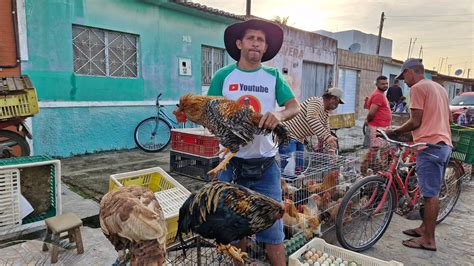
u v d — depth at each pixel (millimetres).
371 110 5277
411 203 3598
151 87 7504
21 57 5500
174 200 2893
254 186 2145
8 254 1557
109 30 6672
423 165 3145
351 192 2979
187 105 1734
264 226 1501
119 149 7074
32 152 5789
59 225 2445
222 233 1488
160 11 7445
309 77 12250
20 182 2896
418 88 3162
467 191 5152
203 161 4754
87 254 2686
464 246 3320
